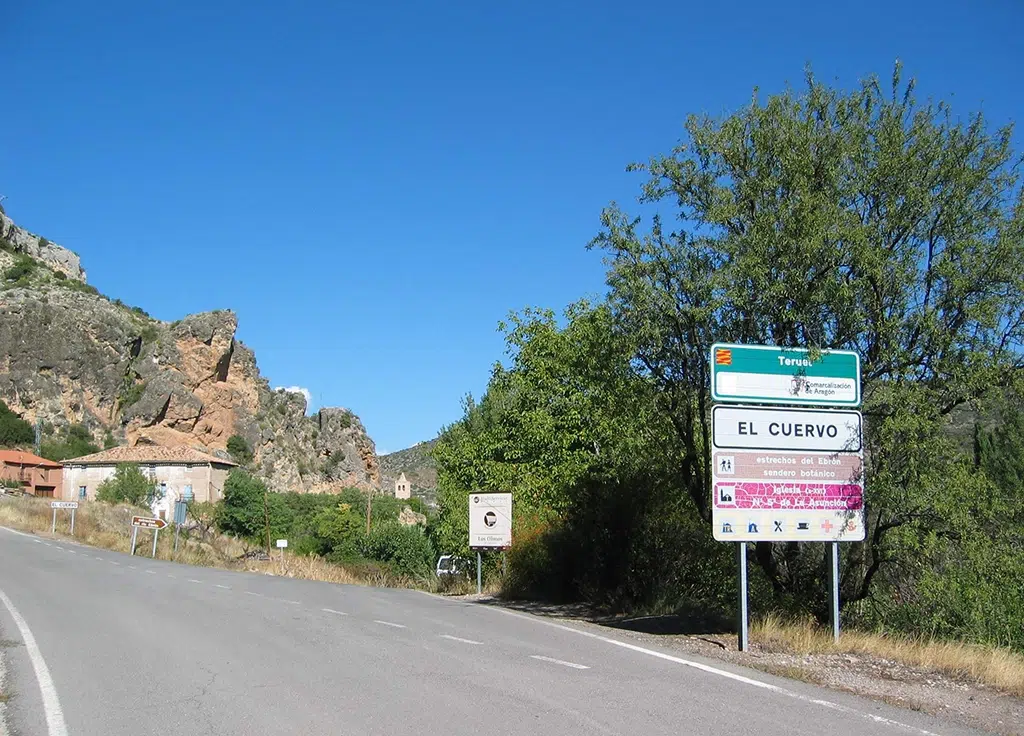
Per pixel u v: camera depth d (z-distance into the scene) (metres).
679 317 12.75
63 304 140.25
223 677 8.54
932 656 9.72
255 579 23.17
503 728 6.45
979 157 12.66
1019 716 7.20
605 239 13.16
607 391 14.27
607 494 17.34
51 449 120.19
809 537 10.78
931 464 11.72
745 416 10.80
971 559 11.66
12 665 9.29
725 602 15.98
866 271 11.83
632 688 7.89
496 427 29.98
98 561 26.86
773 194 12.64
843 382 11.18
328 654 9.89
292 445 167.62
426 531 45.84
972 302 12.20
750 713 6.94
